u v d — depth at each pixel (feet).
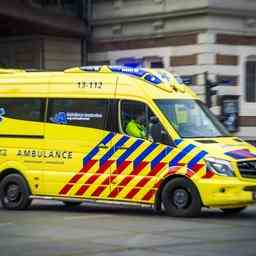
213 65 107.34
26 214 66.13
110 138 65.10
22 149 69.46
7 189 70.38
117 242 48.93
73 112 67.15
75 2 122.31
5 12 108.47
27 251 46.03
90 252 45.29
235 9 108.58
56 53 119.96
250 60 110.93
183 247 46.78
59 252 45.47
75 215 65.10
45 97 68.69
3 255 44.73
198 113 65.36
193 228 55.36
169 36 111.96
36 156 68.74
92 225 57.67
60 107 67.82
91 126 66.13
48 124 68.23
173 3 110.42
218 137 64.34
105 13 119.96
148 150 63.21
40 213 66.95
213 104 106.63
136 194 63.72
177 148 61.93
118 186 64.54
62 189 67.36
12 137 70.03
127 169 64.18
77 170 66.64
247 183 60.18
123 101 65.10
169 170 62.03
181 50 110.42
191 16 108.99
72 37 121.08
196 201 61.05
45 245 48.16
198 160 60.85
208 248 46.44
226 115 107.76
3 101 70.79
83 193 66.33
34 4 116.06
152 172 62.95
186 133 63.00
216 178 60.23
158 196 62.90
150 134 63.31
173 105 64.28
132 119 64.49
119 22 118.21
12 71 71.46
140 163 63.57
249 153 61.82
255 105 110.73
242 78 109.81
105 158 65.31
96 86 66.54
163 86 64.90
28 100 69.56
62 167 67.41
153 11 113.09
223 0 107.34
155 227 56.03
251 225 57.26
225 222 59.06
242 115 109.40
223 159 60.29
